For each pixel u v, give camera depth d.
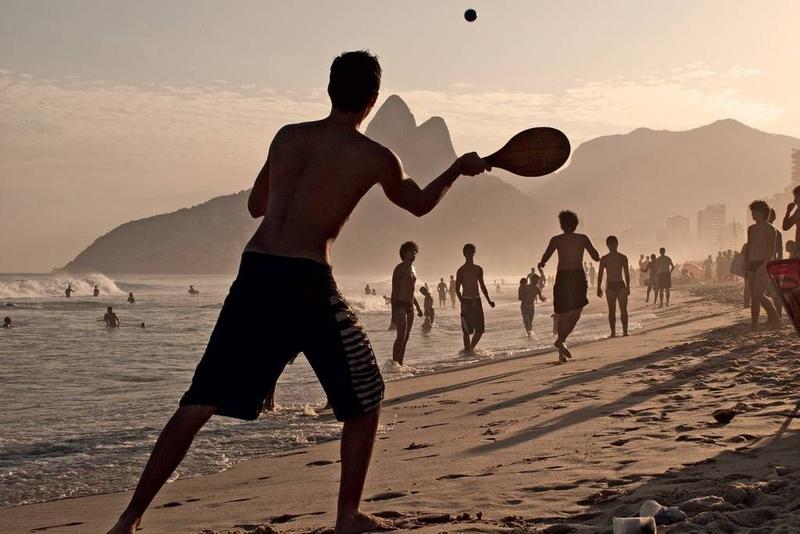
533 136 3.30
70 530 4.36
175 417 2.96
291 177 3.17
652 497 3.40
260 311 3.00
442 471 4.71
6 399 11.54
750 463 3.92
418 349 19.48
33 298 70.94
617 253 16.30
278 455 6.54
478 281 16.11
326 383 3.12
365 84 3.27
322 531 3.49
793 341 10.32
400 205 3.31
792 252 12.27
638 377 8.65
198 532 3.84
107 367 16.83
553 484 3.97
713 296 36.53
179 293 90.31
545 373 10.40
